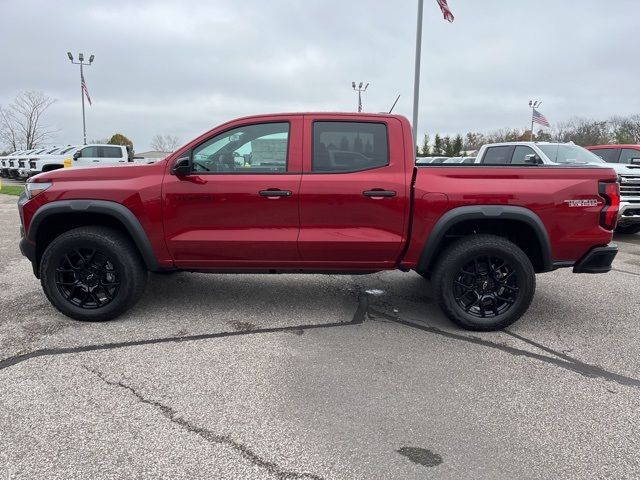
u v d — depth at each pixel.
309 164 4.05
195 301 4.81
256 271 4.27
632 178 9.11
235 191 3.98
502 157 10.16
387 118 4.10
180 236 4.05
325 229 4.04
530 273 3.98
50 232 4.33
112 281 4.18
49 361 3.41
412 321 4.36
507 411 2.87
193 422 2.69
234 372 3.30
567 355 3.69
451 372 3.36
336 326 4.20
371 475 2.28
